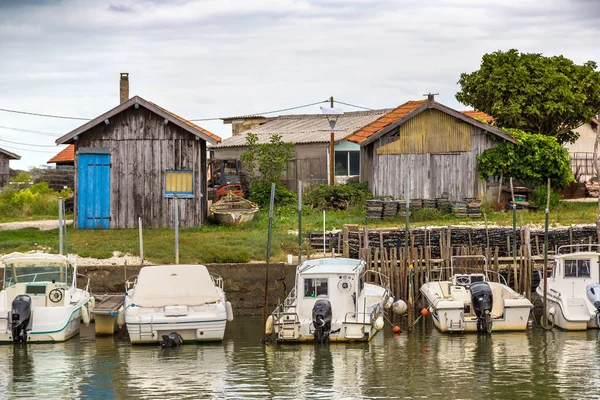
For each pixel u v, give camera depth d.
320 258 29.59
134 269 28.83
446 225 34.97
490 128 39.38
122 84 43.19
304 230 34.22
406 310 27.53
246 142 50.44
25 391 19.06
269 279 29.05
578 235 31.73
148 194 36.12
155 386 19.39
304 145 47.28
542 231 31.22
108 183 36.09
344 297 24.47
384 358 22.03
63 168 62.28
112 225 36.09
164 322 23.30
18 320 23.31
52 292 25.02
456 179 39.78
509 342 23.84
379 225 35.38
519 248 30.17
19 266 25.80
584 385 19.19
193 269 24.75
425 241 29.70
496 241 30.97
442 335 24.98
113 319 24.81
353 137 41.78
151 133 36.06
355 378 20.00
